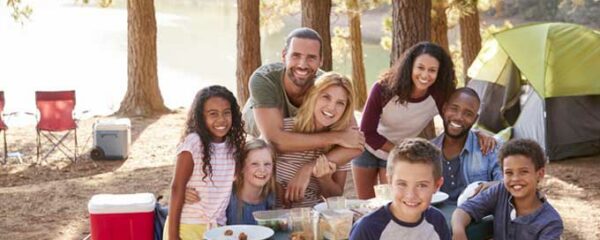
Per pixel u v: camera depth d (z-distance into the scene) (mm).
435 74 4742
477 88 11445
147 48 15258
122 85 21672
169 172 10195
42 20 42844
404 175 3197
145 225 4172
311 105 4266
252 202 4191
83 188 9078
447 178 4570
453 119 4469
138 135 13141
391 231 3273
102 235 4125
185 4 61906
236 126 4082
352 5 17281
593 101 10250
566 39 10469
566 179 9164
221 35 40344
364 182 5242
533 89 10242
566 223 7324
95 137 11188
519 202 3896
